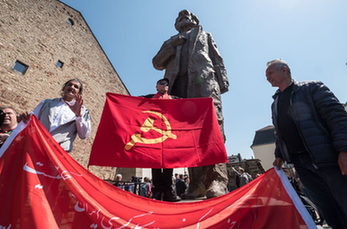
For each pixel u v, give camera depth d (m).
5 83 7.28
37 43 9.12
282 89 1.78
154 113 2.57
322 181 1.51
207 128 2.56
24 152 1.33
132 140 2.26
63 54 10.59
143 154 2.19
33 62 8.66
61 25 11.04
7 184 1.20
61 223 1.13
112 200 1.36
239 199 1.54
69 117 1.88
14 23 8.25
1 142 1.65
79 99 1.86
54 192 1.23
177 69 4.30
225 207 1.48
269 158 28.81
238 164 12.30
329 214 1.53
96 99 12.31
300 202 1.44
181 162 2.23
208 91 3.91
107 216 1.25
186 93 4.23
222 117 3.94
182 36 4.61
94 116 11.82
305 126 1.42
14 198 1.16
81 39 12.34
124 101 2.57
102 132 2.24
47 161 1.35
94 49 13.33
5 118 1.80
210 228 1.33
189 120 2.61
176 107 2.70
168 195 2.70
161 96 3.17
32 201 1.14
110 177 11.50
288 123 1.64
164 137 2.39
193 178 3.45
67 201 1.22
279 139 1.74
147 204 1.43
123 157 2.13
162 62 4.70
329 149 1.29
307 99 1.48
